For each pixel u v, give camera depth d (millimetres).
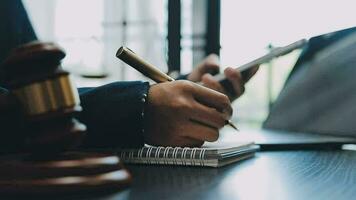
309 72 974
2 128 415
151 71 553
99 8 2789
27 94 306
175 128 525
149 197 290
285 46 922
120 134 498
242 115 1416
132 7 2777
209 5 1457
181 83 541
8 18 910
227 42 1390
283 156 580
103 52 2688
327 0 1137
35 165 294
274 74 1271
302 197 296
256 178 380
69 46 2691
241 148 533
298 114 970
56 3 2881
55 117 308
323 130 856
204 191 315
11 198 283
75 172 297
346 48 881
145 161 475
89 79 2117
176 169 440
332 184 349
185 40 1509
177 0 1497
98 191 300
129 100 504
